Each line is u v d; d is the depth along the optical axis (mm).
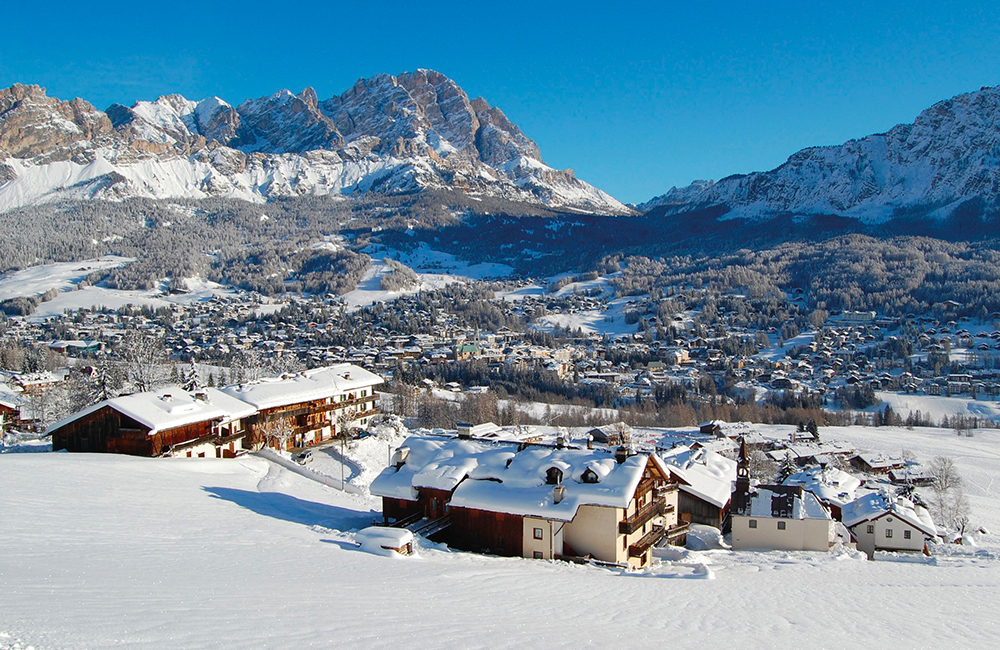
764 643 19312
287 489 55656
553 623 19609
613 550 42781
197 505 42875
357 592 22234
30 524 31391
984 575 44625
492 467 47156
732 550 58188
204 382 140250
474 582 27938
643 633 19297
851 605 28938
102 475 48219
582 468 44812
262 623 15391
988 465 121188
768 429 154500
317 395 82750
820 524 57500
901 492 88875
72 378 120188
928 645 20859
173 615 15422
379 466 74750
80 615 14508
